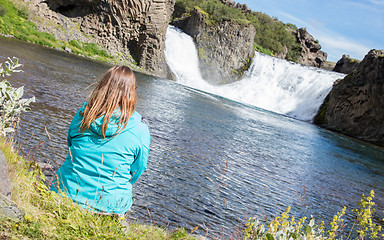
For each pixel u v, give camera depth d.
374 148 26.36
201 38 45.19
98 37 36.31
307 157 15.78
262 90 42.62
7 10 29.52
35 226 2.13
